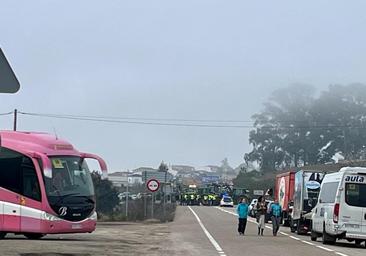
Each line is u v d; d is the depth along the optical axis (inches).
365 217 992.9
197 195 3973.9
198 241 1031.0
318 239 1189.7
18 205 876.6
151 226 1496.1
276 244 994.1
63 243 866.8
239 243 999.6
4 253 698.8
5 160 896.3
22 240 895.7
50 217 866.8
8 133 922.1
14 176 887.1
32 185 876.6
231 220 1895.9
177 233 1249.4
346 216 994.1
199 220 1876.2
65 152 915.4
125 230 1302.9
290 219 1530.5
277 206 1251.2
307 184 1363.2
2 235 913.5
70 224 884.0
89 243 897.5
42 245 813.2
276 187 1841.8
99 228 1352.1
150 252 801.6
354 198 997.2
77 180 913.5
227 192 3924.7
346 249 932.6
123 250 815.7
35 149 889.5
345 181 1000.2
